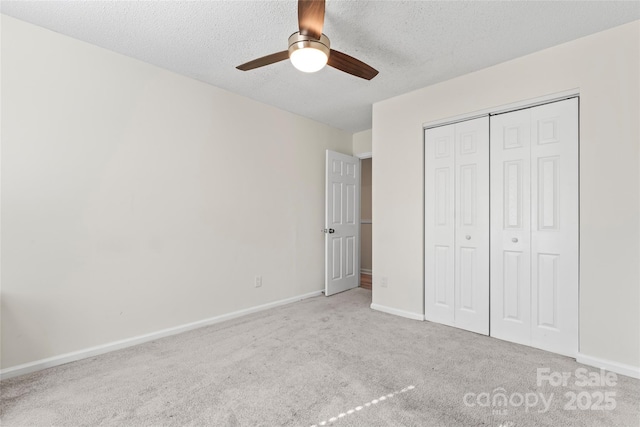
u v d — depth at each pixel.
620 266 2.00
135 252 2.44
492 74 2.57
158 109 2.58
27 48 1.99
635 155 1.95
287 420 1.53
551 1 1.78
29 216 1.99
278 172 3.56
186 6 1.83
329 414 1.57
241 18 1.94
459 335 2.62
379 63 2.52
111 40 2.19
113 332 2.32
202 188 2.86
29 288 1.99
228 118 3.07
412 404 1.65
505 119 2.55
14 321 1.94
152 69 2.55
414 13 1.88
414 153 3.08
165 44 2.25
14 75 1.95
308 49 1.58
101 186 2.28
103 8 1.85
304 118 3.89
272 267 3.49
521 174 2.46
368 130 4.46
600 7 1.82
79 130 2.18
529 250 2.42
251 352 2.29
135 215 2.44
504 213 2.55
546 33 2.10
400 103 3.19
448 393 1.75
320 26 1.55
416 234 3.06
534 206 2.40
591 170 2.11
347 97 3.26
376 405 1.64
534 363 2.11
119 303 2.36
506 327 2.53
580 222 2.15
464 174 2.78
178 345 2.41
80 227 2.18
